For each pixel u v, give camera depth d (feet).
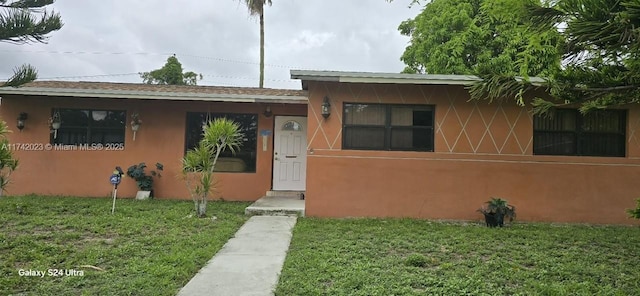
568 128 27.58
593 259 17.26
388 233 21.45
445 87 27.14
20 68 26.12
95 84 34.96
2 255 15.62
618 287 13.70
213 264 15.55
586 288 13.28
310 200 26.73
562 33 12.19
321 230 21.94
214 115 33.63
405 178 26.99
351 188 26.86
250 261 15.99
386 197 26.94
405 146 27.35
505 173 27.04
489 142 27.12
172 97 30.58
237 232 21.29
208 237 19.39
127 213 24.76
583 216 26.86
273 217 25.80
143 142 32.89
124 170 32.55
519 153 27.09
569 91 14.23
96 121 32.83
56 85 32.58
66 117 32.63
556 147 27.48
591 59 13.33
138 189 32.58
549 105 16.05
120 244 17.66
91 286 12.61
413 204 26.94
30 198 29.35
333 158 26.89
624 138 27.45
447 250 18.26
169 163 32.91
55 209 25.25
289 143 34.04
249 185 33.55
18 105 32.07
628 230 24.45
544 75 16.17
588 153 27.50
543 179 27.04
